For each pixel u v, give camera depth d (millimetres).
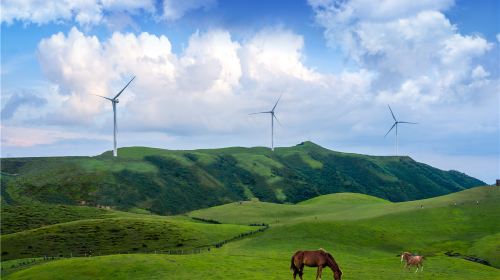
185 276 57625
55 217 167625
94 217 172500
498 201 136500
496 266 78438
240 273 59094
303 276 57438
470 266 70000
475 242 100938
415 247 99750
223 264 66250
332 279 55938
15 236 123062
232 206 191375
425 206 139500
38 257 103750
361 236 105250
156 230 123562
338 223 114000
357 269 64938
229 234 120000
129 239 116625
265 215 169000
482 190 158250
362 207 166125
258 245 98562
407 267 67500
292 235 105312
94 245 112812
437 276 58844
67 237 120125
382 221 121938
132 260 66188
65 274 61656
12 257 105938
